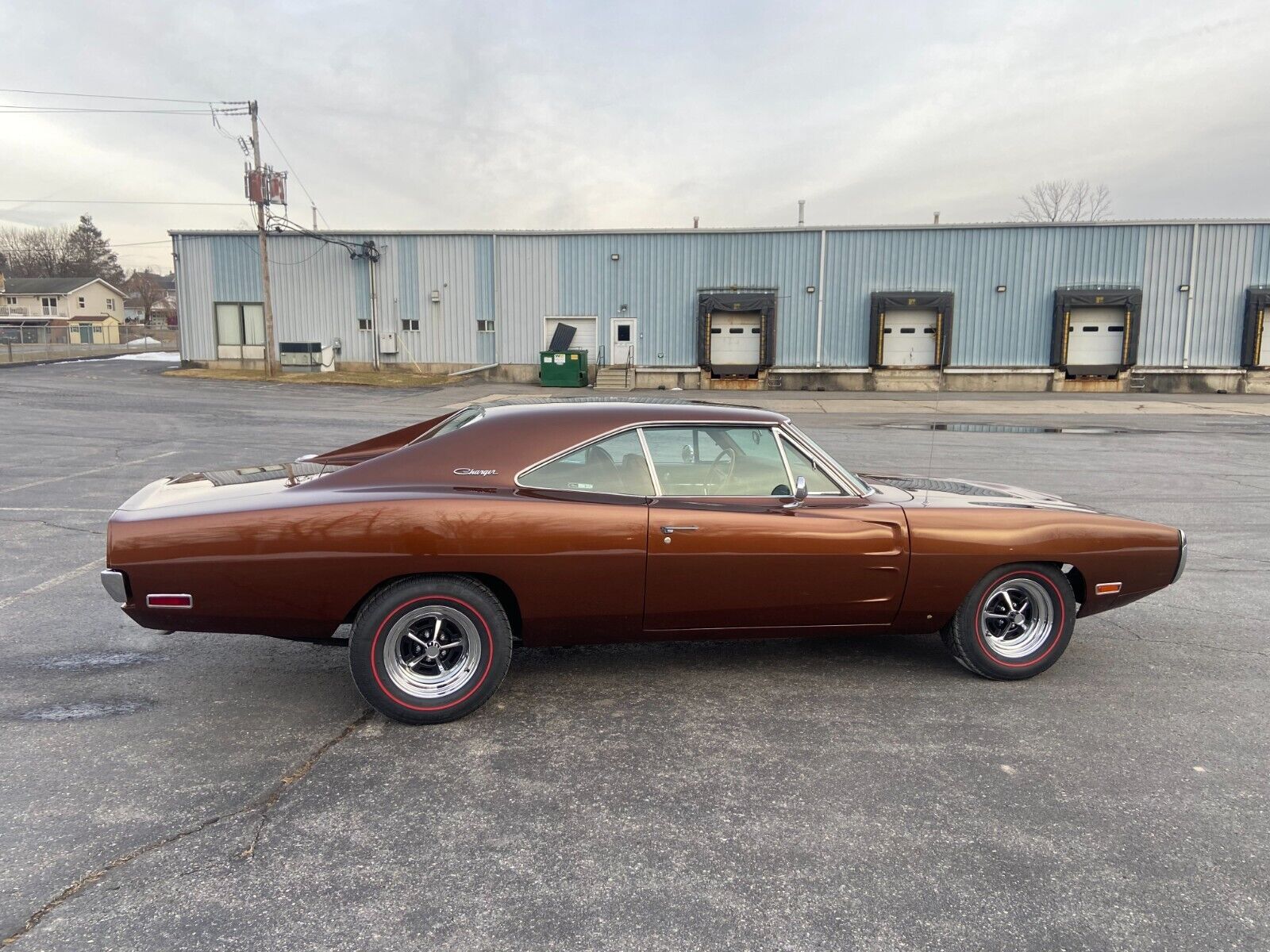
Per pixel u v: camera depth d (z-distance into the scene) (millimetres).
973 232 29656
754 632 4020
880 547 3934
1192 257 29047
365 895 2475
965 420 19672
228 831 2801
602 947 2266
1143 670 4449
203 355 32781
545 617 3729
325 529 3455
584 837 2809
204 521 3457
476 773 3242
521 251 31406
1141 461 12781
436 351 32188
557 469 3797
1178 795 3131
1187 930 2355
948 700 4012
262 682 4129
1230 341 29266
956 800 3082
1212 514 8797
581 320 31547
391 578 3547
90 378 27984
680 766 3318
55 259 105625
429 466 3740
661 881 2572
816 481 4160
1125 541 4215
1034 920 2393
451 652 3732
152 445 13023
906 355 30656
